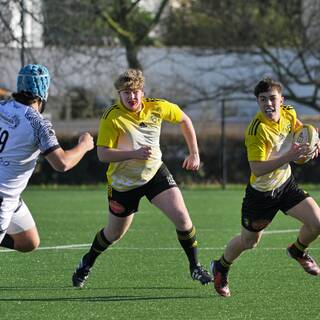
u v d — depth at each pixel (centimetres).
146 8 12206
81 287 3059
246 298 2853
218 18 11250
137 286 3091
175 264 3666
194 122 9319
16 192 2383
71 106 10862
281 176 2802
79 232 5009
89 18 9938
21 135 2325
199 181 9162
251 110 11900
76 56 10106
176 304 2744
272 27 11081
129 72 2903
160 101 2989
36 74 2356
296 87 13338
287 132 2798
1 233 2408
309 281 3198
